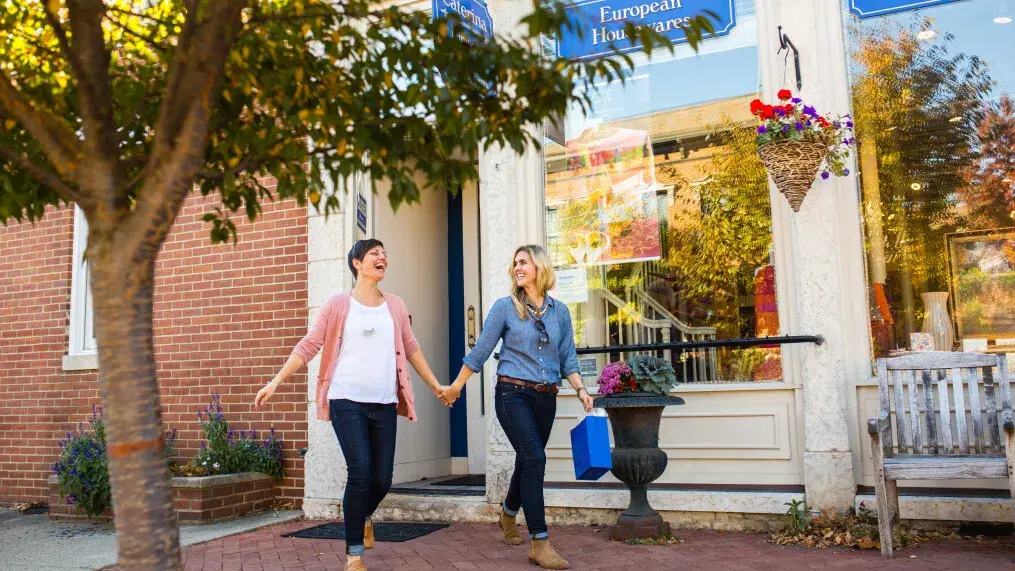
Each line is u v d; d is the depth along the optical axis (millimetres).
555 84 2736
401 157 2986
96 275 2021
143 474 1979
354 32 2881
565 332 4617
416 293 7152
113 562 4973
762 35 5617
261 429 6848
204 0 2334
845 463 4965
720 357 5566
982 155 5594
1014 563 3967
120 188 2105
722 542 4801
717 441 5453
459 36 2760
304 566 4570
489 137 2885
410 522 5965
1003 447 4402
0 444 7988
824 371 5090
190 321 7234
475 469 7281
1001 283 5379
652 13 5965
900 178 5617
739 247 5652
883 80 5605
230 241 7172
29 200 2965
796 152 4996
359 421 4223
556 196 6227
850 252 5262
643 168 6012
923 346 5238
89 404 7617
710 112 5824
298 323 6805
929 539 4605
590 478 4402
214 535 5523
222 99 2895
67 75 2938
